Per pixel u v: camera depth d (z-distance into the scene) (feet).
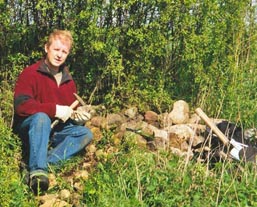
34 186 11.24
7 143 12.05
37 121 11.71
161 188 11.19
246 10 17.24
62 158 12.41
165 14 14.75
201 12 15.31
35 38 15.07
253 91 16.88
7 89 14.89
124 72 15.37
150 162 11.91
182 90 16.05
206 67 15.90
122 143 12.99
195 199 10.87
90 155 12.80
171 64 15.56
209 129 13.11
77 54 15.19
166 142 13.65
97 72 15.37
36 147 11.53
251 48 17.47
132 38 14.93
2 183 10.76
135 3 14.79
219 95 15.90
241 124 13.44
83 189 11.35
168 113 14.90
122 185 11.27
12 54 15.08
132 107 15.24
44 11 14.28
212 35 15.66
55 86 12.49
